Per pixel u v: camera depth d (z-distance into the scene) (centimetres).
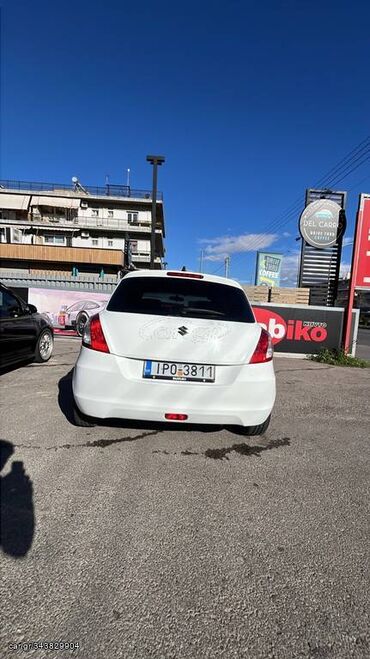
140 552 208
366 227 891
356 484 296
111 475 288
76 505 248
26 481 274
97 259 3591
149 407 301
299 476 305
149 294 345
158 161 1410
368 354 1312
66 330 1137
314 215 1185
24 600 174
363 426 434
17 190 4656
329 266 1243
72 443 341
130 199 4697
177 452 334
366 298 5194
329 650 157
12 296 595
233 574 196
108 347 304
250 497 269
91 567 195
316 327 923
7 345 548
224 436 377
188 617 169
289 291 2073
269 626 167
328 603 180
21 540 212
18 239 4375
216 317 333
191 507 253
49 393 493
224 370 307
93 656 150
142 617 168
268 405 319
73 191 4822
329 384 648
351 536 231
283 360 888
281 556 211
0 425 378
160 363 302
